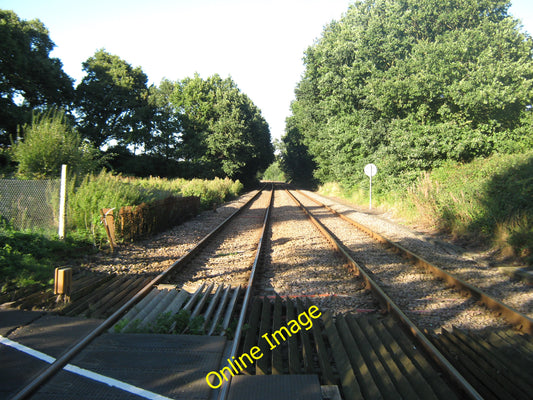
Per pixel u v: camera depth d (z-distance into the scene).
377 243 11.27
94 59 46.62
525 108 17.47
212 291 6.61
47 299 5.86
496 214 10.86
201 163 49.31
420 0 19.88
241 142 50.16
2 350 4.01
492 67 15.94
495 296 6.34
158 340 4.34
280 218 18.31
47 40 36.00
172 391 3.32
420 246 10.95
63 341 4.27
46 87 33.41
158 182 23.86
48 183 10.31
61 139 12.05
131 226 11.37
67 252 9.07
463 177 14.30
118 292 6.43
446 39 18.39
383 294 5.81
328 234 11.90
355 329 4.64
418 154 17.61
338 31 31.97
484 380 3.53
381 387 3.41
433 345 4.18
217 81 56.38
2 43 27.16
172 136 50.16
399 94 17.67
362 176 26.95
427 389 3.28
